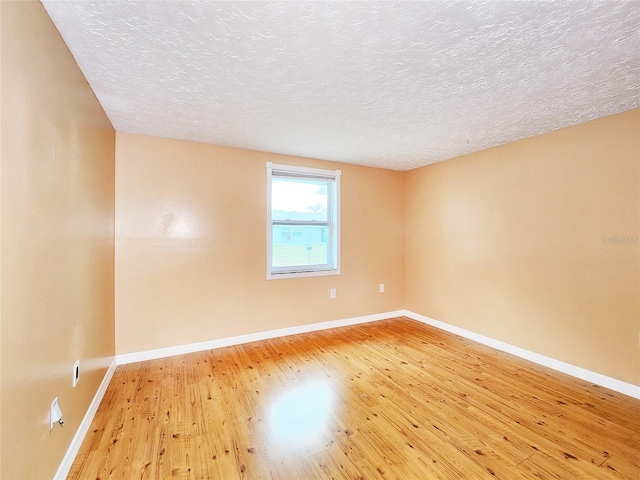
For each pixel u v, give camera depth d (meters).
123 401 2.21
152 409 2.11
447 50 1.59
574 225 2.62
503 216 3.21
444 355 3.09
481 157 3.46
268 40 1.51
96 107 2.13
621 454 1.69
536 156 2.91
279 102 2.22
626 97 2.11
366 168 4.29
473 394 2.33
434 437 1.83
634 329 2.28
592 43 1.52
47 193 1.34
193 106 2.29
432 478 1.52
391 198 4.50
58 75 1.46
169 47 1.57
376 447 1.75
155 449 1.72
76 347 1.71
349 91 2.05
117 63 1.71
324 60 1.69
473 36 1.47
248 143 3.21
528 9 1.29
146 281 2.95
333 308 4.04
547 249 2.82
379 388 2.42
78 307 1.74
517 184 3.07
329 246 4.11
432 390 2.39
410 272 4.51
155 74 1.83
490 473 1.55
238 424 1.95
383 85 1.97
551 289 2.79
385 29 1.42
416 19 1.36
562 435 1.85
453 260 3.81
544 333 2.84
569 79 1.88
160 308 3.01
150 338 2.96
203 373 2.67
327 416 2.05
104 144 2.38
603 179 2.45
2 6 1.01
